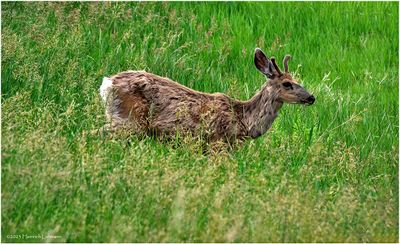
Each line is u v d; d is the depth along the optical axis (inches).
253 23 1453.0
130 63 1186.6
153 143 986.7
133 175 818.8
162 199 793.6
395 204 879.1
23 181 788.6
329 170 970.1
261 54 1042.7
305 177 911.7
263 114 1036.5
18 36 1220.5
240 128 1026.1
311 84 1266.0
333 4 1507.1
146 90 997.2
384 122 1164.5
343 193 868.6
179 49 1261.1
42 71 1130.7
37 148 839.1
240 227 754.2
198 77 1213.1
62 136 916.6
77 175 820.0
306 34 1429.6
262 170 899.4
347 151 997.2
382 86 1298.0
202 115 994.1
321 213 818.2
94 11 1333.7
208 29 1400.1
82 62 1182.9
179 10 1432.1
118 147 908.6
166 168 842.8
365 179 968.3
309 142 1045.8
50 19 1317.7
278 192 833.5
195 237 747.4
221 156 928.3
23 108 983.0
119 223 752.3
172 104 1000.2
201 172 869.2
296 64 1343.5
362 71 1346.0
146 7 1401.3
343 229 813.2
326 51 1384.1
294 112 1147.3
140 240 741.3
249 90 1216.2
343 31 1460.4
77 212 764.0
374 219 837.8
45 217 765.3
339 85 1309.1
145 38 1254.3
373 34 1459.2
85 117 997.8
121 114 992.2
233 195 824.9
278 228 780.6
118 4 1378.0
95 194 799.7
